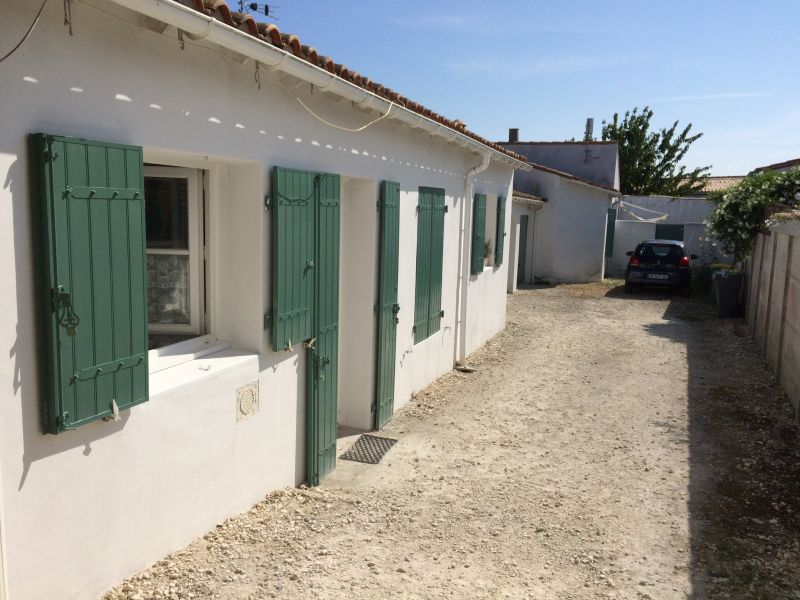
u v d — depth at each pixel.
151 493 3.77
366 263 6.75
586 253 22.38
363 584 4.02
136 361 3.50
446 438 6.99
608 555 4.56
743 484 5.80
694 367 10.37
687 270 18.91
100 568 3.45
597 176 24.34
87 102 3.15
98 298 3.22
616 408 8.19
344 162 5.89
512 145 25.20
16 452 2.93
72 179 3.03
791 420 7.54
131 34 3.37
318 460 5.65
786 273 8.98
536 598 3.99
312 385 5.46
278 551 4.31
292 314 5.02
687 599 4.02
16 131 2.82
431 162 8.26
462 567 4.32
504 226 12.87
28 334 2.95
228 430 4.45
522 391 8.95
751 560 4.50
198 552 4.10
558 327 13.91
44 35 2.91
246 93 4.36
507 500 5.45
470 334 10.84
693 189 36.75
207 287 4.74
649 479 5.94
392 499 5.40
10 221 2.83
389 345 7.26
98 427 3.35
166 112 3.66
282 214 4.76
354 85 5.14
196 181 4.58
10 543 2.93
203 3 3.53
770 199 13.45
